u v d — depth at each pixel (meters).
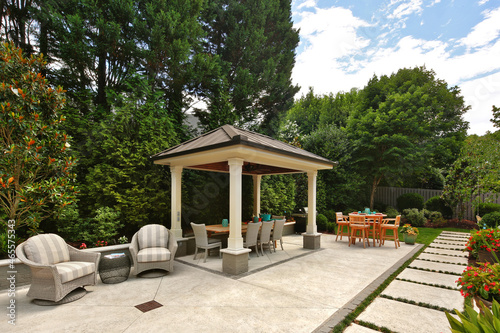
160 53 9.11
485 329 1.67
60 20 7.43
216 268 6.11
